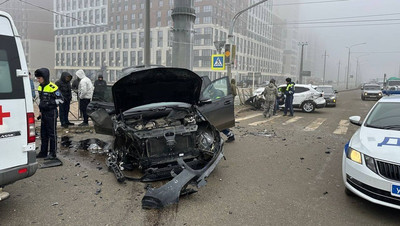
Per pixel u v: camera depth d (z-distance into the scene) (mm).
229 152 7160
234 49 15516
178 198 4160
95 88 7000
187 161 5461
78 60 88875
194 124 5746
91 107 6945
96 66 85688
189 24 13648
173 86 5805
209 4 69875
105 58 84062
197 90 6102
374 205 4285
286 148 7602
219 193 4691
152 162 5137
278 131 10016
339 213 4043
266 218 3885
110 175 5465
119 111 5770
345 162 4348
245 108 16391
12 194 4594
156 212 4039
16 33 3818
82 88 9320
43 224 3697
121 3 80688
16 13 76500
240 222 3773
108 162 5688
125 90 5410
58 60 93250
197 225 3691
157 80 5477
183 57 13719
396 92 6023
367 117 5242
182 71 5465
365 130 4738
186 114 6113
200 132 5922
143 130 5285
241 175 5531
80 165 6035
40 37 80438
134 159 5703
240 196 4578
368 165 3926
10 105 3697
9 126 3689
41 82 6133
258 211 4078
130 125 5629
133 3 78562
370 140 4285
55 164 5957
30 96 3928
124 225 3682
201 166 5387
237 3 80188
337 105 21156
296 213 4031
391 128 4625
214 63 15695
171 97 6121
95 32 85375
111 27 82938
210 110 6887
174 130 5391
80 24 88000
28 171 3869
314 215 3980
